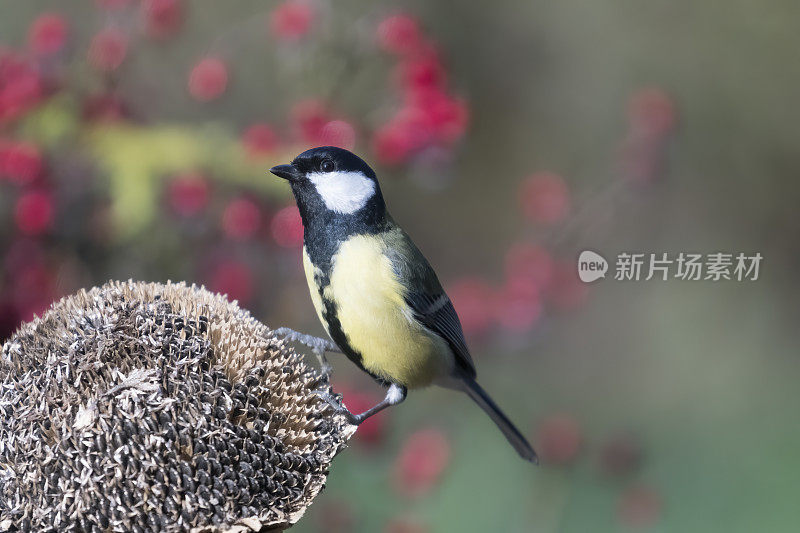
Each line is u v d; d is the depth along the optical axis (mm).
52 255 8672
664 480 14062
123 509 4457
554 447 10633
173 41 10375
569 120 18844
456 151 9625
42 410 4609
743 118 18969
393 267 6984
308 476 4969
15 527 4520
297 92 9906
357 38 9422
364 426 9648
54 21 8688
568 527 11273
